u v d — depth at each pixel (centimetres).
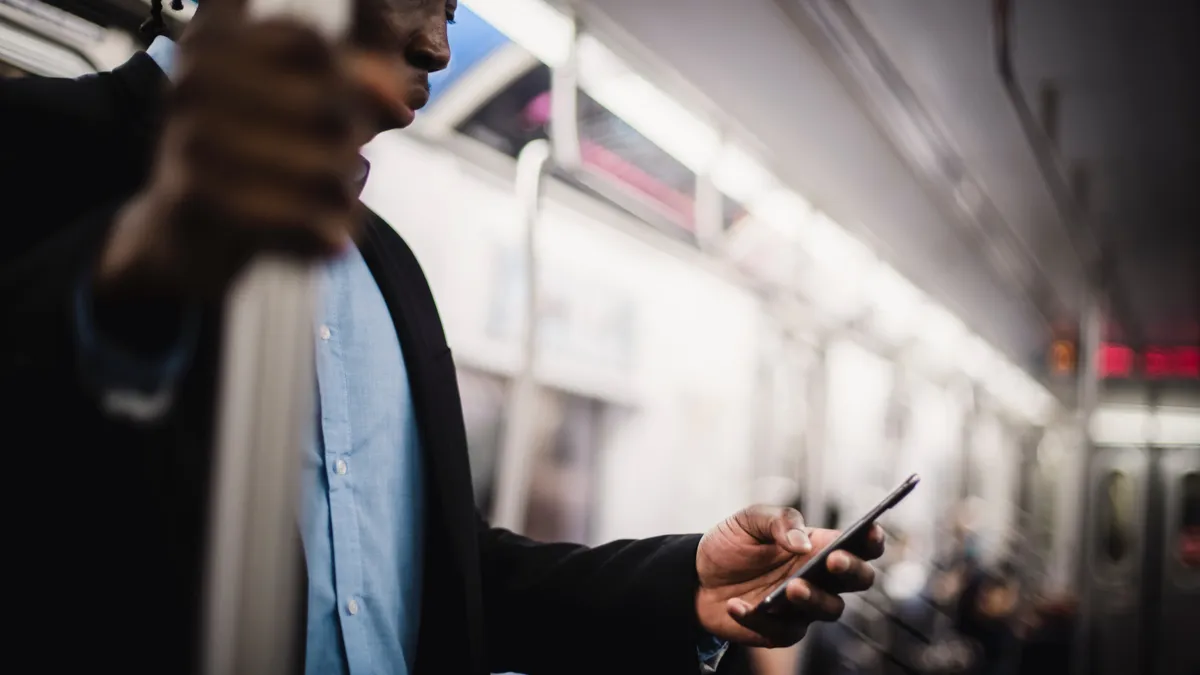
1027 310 933
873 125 471
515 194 437
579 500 509
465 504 100
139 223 46
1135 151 580
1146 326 975
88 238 53
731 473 578
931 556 797
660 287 538
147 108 72
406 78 78
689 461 550
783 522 100
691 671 103
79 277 50
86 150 69
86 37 219
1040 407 1084
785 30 372
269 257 38
